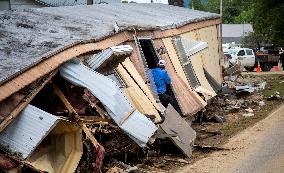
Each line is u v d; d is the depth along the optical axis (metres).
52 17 13.42
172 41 16.05
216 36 22.86
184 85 15.27
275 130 13.98
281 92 22.23
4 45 9.96
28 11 13.72
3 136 8.05
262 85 24.39
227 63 24.95
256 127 14.61
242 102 19.20
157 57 14.27
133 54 12.91
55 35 11.12
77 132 8.58
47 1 25.38
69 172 8.20
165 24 15.96
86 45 10.59
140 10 19.53
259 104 19.02
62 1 26.12
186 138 11.84
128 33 13.05
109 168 9.38
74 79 9.41
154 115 10.81
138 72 12.72
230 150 11.84
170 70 14.89
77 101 9.54
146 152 10.62
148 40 14.34
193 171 10.02
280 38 28.56
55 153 8.45
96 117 9.34
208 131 14.05
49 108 9.18
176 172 9.93
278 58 37.09
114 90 9.70
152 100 12.12
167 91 14.18
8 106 7.93
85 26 12.67
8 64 8.70
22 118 8.09
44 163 8.06
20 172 7.77
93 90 9.40
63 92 9.59
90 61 10.27
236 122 15.70
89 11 16.23
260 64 37.00
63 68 9.45
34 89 8.41
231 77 25.78
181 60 16.06
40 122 7.98
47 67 8.88
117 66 11.27
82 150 8.54
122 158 10.30
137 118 10.09
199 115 15.73
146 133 9.89
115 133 9.83
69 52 9.75
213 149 11.95
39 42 10.29
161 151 11.63
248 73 32.97
